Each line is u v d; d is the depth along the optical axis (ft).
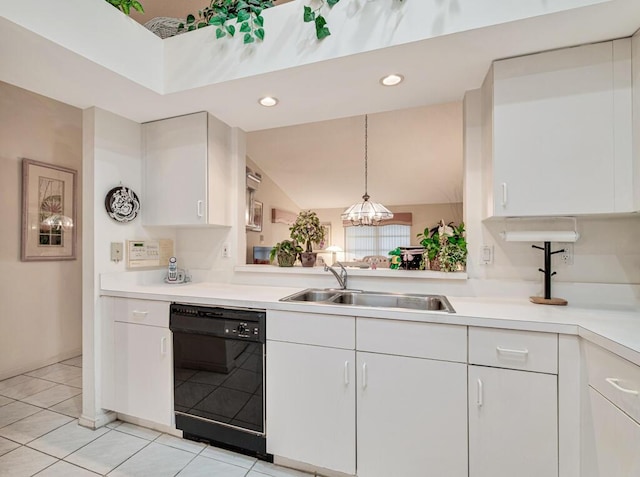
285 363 5.41
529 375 4.31
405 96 6.38
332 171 18.17
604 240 5.60
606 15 4.08
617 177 4.57
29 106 9.44
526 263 6.01
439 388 4.66
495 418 4.43
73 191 10.58
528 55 4.93
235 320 5.69
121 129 7.35
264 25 5.45
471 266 6.28
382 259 9.70
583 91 4.71
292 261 7.78
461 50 4.83
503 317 4.46
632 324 4.10
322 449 5.21
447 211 23.02
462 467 4.57
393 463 4.86
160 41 6.18
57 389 8.38
